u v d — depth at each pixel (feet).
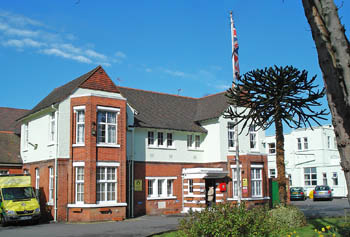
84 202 70.44
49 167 75.61
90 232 54.39
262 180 95.66
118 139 75.87
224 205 35.27
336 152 154.30
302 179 155.33
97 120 73.87
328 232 46.52
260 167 95.81
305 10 19.13
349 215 64.39
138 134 84.43
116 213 72.84
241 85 62.75
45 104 81.10
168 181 88.89
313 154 152.46
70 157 72.79
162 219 73.36
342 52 17.63
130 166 81.51
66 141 73.36
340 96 17.81
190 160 92.84
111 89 78.38
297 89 58.44
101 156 72.84
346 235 44.06
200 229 33.24
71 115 74.08
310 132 154.40
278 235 39.50
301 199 133.90
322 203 115.85
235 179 91.81
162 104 99.76
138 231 54.65
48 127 77.71
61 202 71.15
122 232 53.83
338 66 17.70
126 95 95.20
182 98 108.27
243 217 33.91
